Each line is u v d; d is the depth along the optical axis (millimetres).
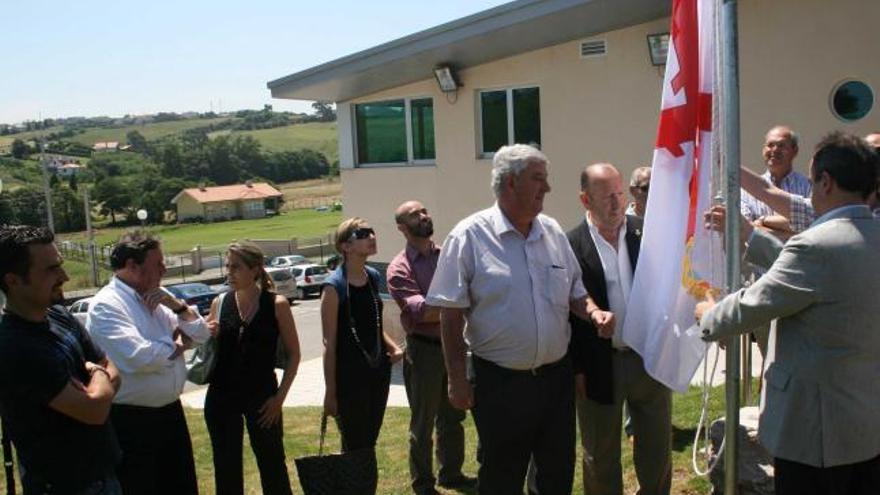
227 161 135500
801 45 8734
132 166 123938
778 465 2984
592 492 4164
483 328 3557
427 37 9836
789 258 2805
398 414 7859
